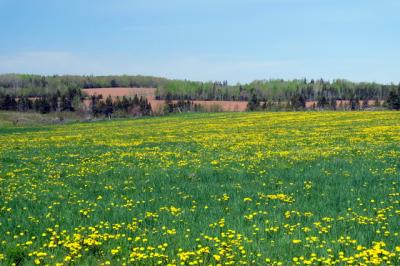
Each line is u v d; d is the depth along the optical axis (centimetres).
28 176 1992
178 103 14688
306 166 2058
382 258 895
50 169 2200
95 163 2380
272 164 2147
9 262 918
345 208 1304
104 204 1412
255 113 8094
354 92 18438
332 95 18600
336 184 1641
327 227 1109
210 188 1627
